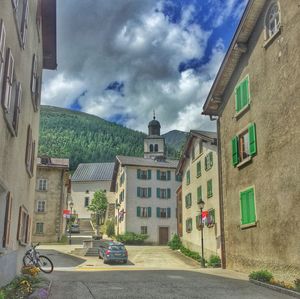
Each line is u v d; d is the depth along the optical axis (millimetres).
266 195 15961
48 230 47656
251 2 17000
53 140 157000
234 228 19047
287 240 14211
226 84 20984
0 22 8477
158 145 79125
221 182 21031
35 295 9117
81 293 11055
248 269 17250
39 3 16016
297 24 14500
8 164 10531
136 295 10914
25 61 12836
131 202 57062
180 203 43250
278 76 15594
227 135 20641
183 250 37375
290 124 14492
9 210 10734
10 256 11258
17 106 11234
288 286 12398
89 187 87750
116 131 173250
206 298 10641
